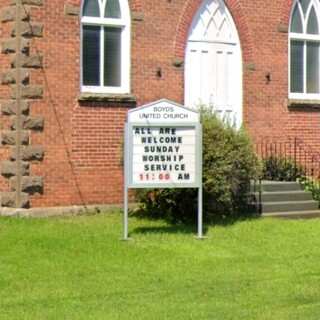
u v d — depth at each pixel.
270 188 26.97
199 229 22.08
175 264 19.14
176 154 22.17
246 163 24.41
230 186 23.89
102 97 25.69
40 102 24.69
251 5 29.17
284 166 28.83
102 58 26.11
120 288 17.05
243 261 19.61
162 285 17.36
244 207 25.58
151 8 26.89
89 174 25.53
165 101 22.17
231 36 28.94
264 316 15.03
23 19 24.39
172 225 23.77
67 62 25.17
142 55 26.72
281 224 24.38
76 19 25.34
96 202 25.64
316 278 18.11
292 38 30.27
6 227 22.53
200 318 14.91
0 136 24.88
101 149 25.75
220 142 23.75
